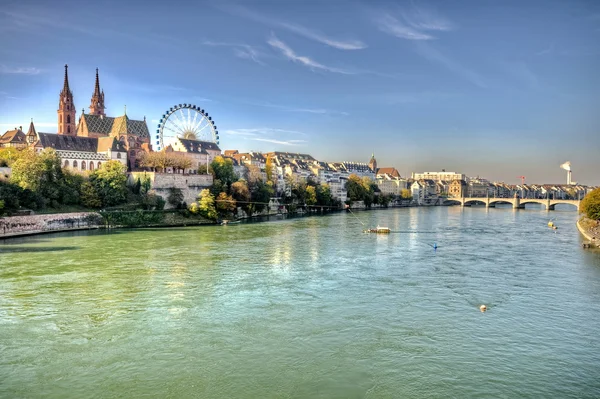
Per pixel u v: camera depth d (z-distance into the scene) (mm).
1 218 118875
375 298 66188
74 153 190000
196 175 181250
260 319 56625
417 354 47375
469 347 49312
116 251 99938
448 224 185875
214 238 124688
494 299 66500
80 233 132125
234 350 47594
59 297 63969
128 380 41188
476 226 177375
